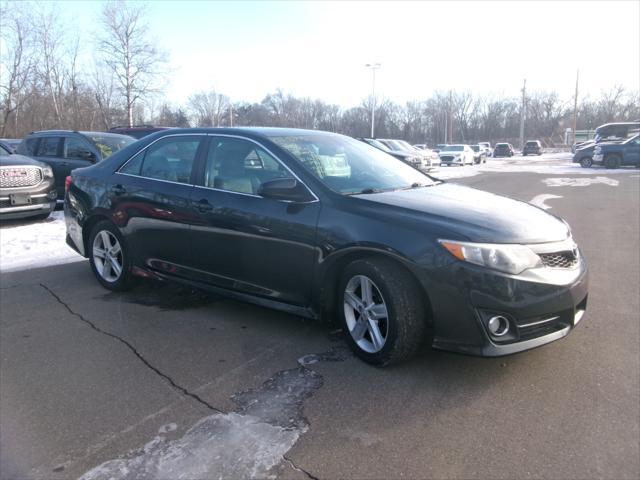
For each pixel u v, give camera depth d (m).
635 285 5.31
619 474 2.40
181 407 3.05
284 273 3.84
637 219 9.80
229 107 80.00
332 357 3.66
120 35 35.12
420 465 2.49
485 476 2.41
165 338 4.04
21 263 6.36
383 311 3.39
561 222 3.71
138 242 4.84
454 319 3.15
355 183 3.98
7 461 2.59
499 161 42.25
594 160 27.66
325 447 2.64
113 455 2.62
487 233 3.17
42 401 3.14
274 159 4.01
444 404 3.02
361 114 83.62
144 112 45.25
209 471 2.48
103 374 3.47
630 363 3.49
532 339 3.19
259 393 3.19
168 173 4.66
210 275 4.35
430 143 89.50
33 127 34.31
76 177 5.49
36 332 4.18
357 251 3.45
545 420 2.84
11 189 8.53
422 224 3.28
